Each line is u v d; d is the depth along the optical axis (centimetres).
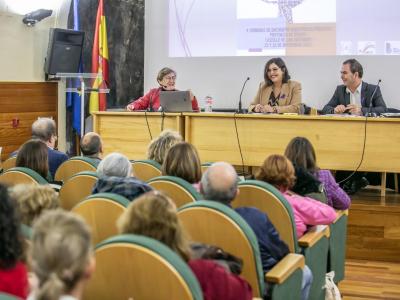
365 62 764
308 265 343
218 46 812
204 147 596
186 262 209
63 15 815
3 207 193
